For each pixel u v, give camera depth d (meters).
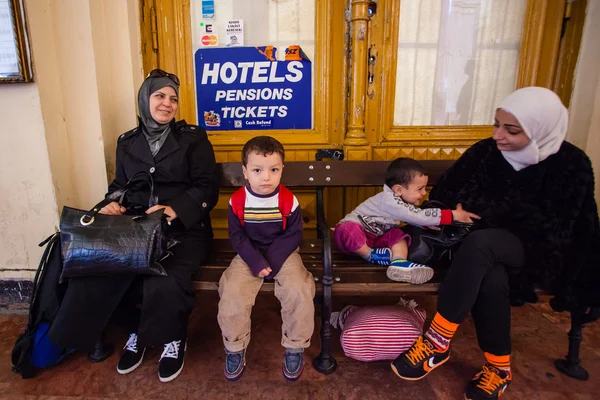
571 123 2.46
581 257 1.49
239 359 1.61
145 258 1.52
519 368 1.73
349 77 2.39
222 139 2.48
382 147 2.50
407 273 1.62
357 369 1.74
